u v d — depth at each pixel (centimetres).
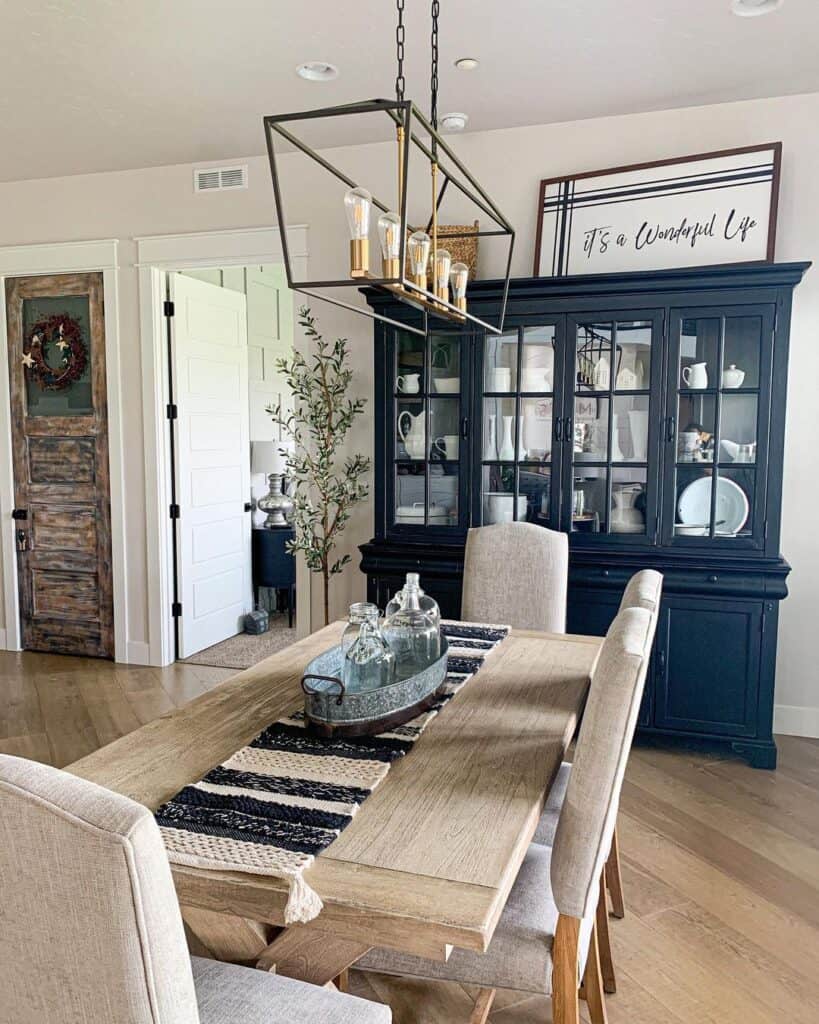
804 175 358
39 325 490
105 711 409
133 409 476
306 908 118
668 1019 197
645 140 377
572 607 360
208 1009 128
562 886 145
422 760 167
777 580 334
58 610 507
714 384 340
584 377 358
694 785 325
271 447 591
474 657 240
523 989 147
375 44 305
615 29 293
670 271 336
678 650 347
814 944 226
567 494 362
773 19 285
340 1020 128
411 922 115
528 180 395
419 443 381
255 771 160
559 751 173
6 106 364
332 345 436
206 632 522
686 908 242
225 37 299
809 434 365
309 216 432
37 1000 94
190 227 453
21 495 506
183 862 127
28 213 483
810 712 377
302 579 454
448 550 373
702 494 346
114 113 373
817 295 359
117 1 272
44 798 87
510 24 288
